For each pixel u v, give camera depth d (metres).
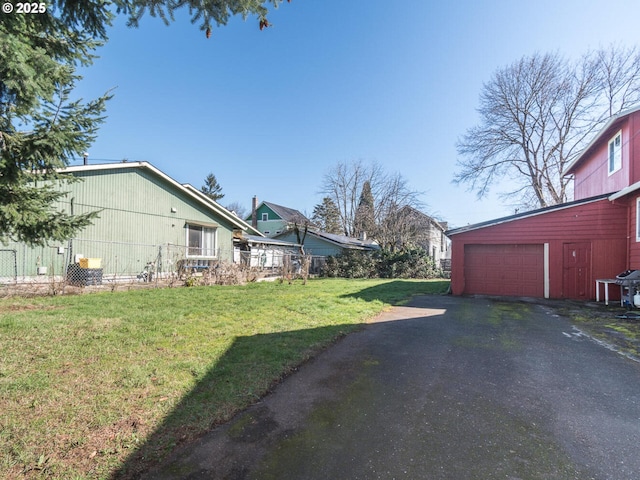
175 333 4.99
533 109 21.97
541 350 4.79
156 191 14.40
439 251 37.94
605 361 4.32
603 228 10.04
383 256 20.80
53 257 10.91
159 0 3.83
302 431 2.54
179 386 3.18
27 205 3.92
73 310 6.39
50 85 3.51
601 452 2.32
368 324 6.39
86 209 11.75
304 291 10.90
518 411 2.92
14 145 3.54
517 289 11.02
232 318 6.20
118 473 2.01
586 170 15.09
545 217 10.68
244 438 2.43
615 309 8.39
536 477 2.04
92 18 3.63
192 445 2.32
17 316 5.66
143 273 13.25
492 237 11.20
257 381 3.38
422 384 3.51
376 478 2.01
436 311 7.96
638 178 10.27
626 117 10.74
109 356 3.90
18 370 3.41
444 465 2.15
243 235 22.23
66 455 2.14
